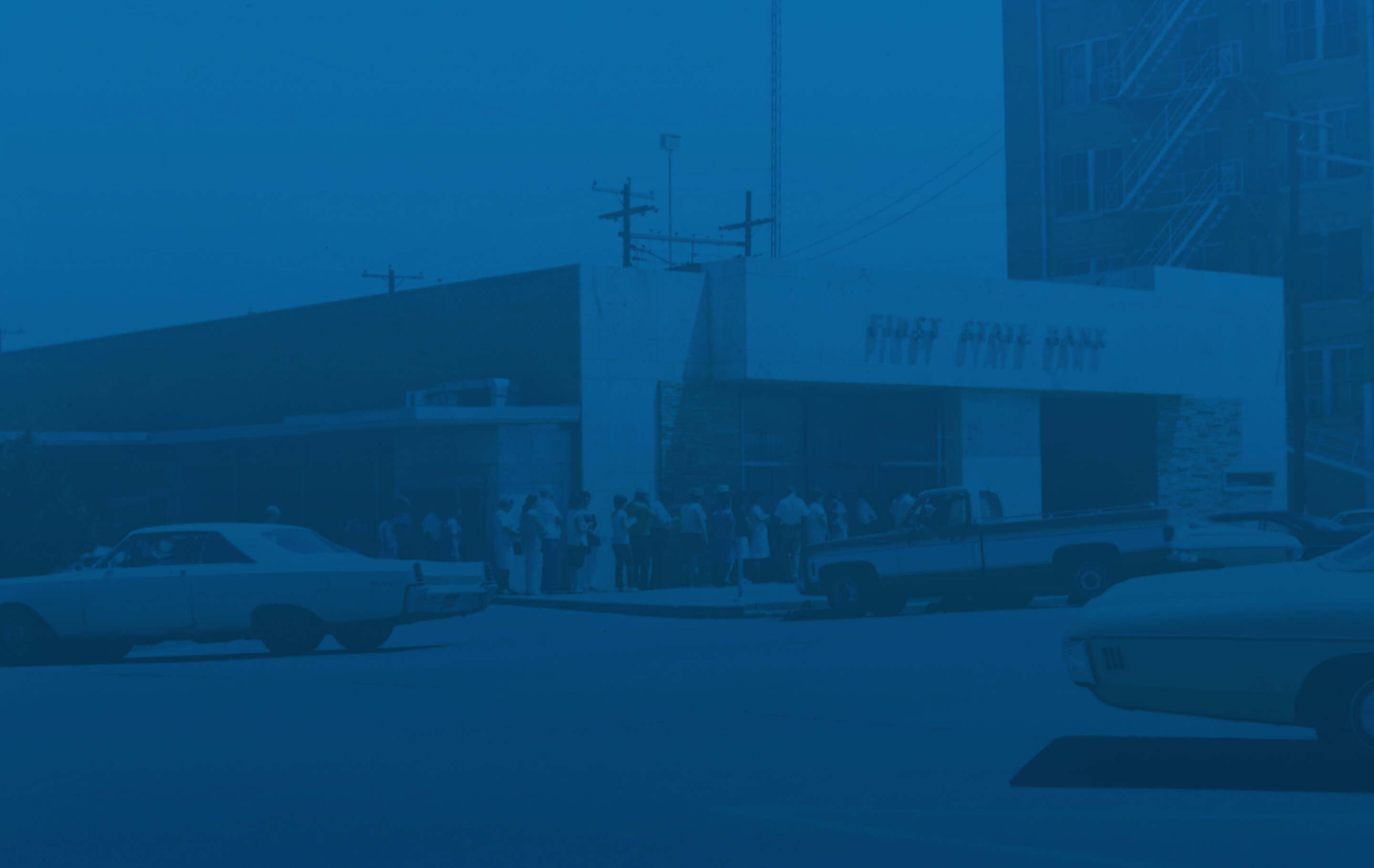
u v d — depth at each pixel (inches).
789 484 1311.5
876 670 547.2
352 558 708.0
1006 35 2346.2
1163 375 1509.6
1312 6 2070.6
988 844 271.6
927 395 1382.9
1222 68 2082.9
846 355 1269.7
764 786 330.0
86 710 479.8
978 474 1374.3
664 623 871.7
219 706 482.9
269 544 708.7
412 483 1238.9
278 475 1455.5
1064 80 2281.0
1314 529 962.1
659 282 1217.4
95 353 1689.2
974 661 569.0
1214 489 1565.0
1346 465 1916.8
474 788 331.9
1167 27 2094.0
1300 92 2074.3
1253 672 325.4
